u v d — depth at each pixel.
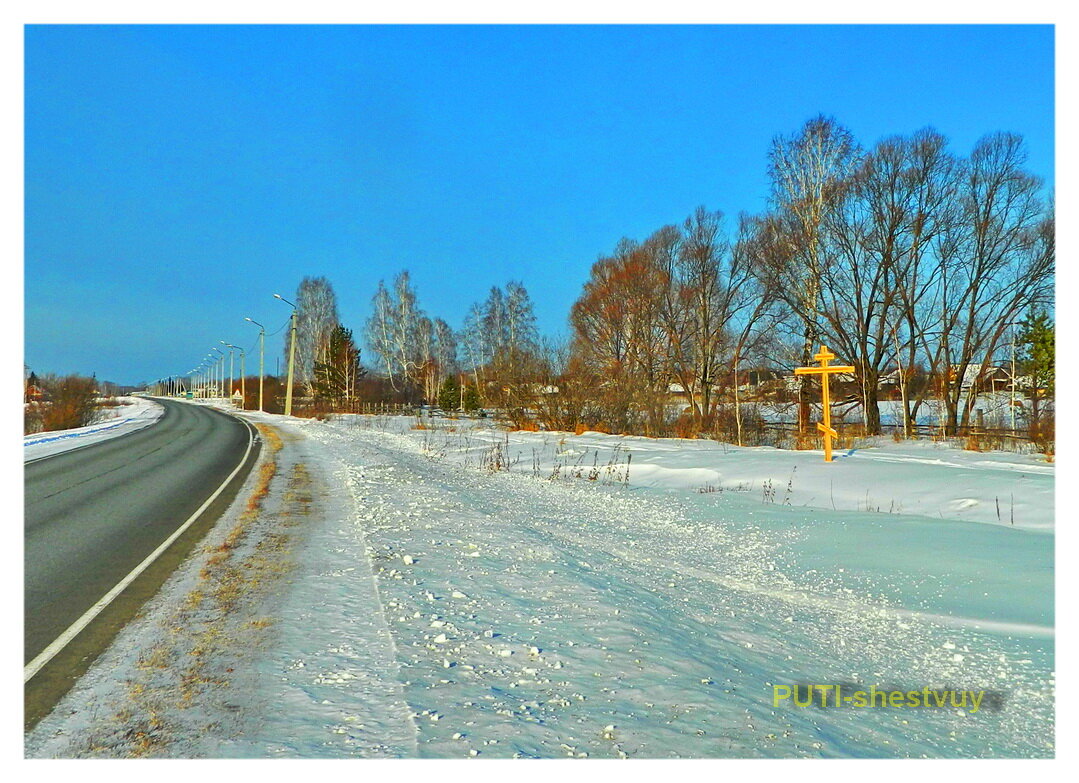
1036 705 5.02
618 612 6.31
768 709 4.64
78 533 9.89
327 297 76.19
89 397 41.25
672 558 9.27
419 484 15.41
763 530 10.65
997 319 32.09
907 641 6.23
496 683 4.74
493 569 7.85
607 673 4.97
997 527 9.80
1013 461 17.64
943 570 8.02
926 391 36.34
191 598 6.67
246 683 4.69
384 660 5.07
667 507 13.05
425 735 3.97
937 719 4.78
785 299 32.06
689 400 39.31
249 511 11.80
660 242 44.28
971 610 6.86
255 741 3.92
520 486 16.42
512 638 5.59
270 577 7.44
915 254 31.69
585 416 32.81
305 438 30.94
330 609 6.29
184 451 23.62
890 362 35.00
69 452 22.77
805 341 32.97
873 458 17.83
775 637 6.27
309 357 74.94
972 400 33.59
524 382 34.06
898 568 8.24
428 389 67.44
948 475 13.84
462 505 12.48
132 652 5.28
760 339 36.09
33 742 3.94
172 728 4.09
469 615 6.15
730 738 4.12
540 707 4.39
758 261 34.09
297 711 4.28
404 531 9.93
